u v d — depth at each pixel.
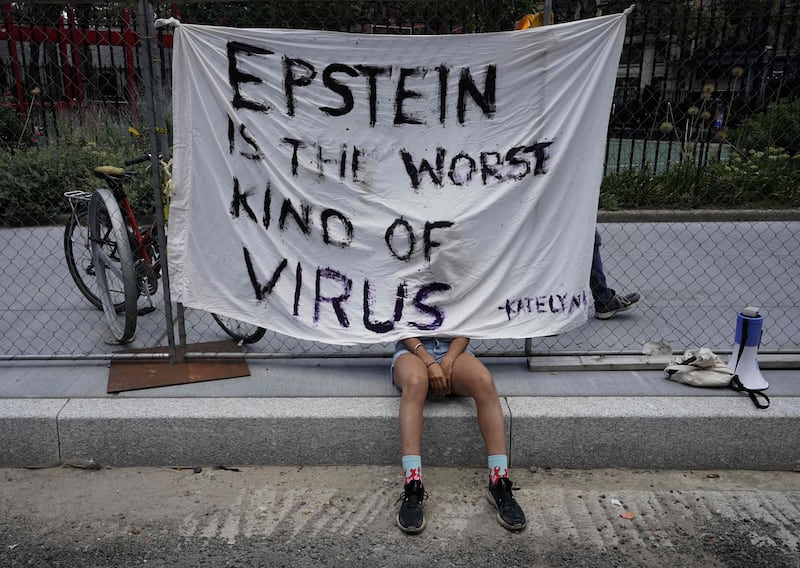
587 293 4.00
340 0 3.95
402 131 3.84
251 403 3.71
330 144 3.86
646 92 8.84
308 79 3.79
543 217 3.90
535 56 3.73
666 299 5.64
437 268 3.91
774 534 3.13
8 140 9.41
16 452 3.62
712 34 7.44
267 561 2.96
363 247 3.93
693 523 3.21
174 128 3.84
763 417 3.54
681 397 3.73
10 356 4.08
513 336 3.96
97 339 4.67
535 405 3.66
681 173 9.01
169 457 3.65
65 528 3.17
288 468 3.65
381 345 4.50
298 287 4.00
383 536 3.13
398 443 3.62
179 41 3.75
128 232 4.85
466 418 3.56
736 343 3.82
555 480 3.55
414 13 5.18
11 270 6.43
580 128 3.80
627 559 2.97
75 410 3.63
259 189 3.92
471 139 3.84
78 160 8.84
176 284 4.04
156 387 3.87
